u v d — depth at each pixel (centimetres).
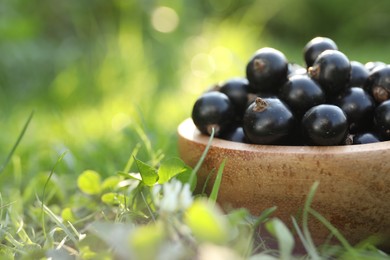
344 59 28
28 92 51
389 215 27
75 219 30
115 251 25
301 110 28
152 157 32
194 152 28
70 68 52
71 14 59
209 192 28
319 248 27
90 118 43
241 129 29
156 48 58
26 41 54
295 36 85
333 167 26
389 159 26
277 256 26
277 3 82
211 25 69
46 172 35
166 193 25
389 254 27
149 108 42
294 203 27
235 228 25
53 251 26
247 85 29
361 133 28
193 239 25
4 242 28
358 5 84
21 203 31
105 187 31
